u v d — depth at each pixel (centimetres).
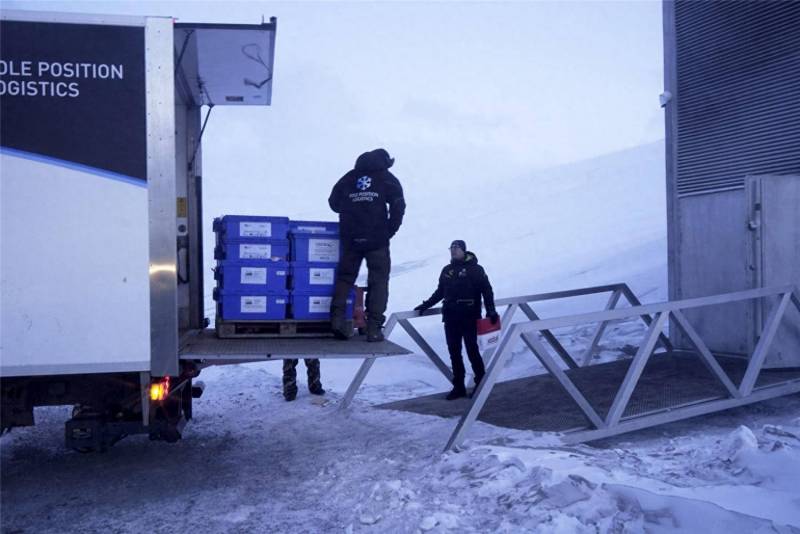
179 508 475
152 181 473
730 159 888
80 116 467
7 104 461
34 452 636
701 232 928
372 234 575
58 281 462
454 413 684
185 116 686
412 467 521
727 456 485
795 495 395
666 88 987
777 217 772
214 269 605
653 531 348
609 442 584
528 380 816
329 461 568
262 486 519
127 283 470
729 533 332
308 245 584
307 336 588
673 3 974
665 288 1490
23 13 464
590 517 374
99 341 466
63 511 473
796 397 730
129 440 677
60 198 463
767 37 836
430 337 1391
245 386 952
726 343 891
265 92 661
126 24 474
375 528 417
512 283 2089
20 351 458
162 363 472
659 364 848
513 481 440
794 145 800
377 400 873
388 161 597
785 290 704
